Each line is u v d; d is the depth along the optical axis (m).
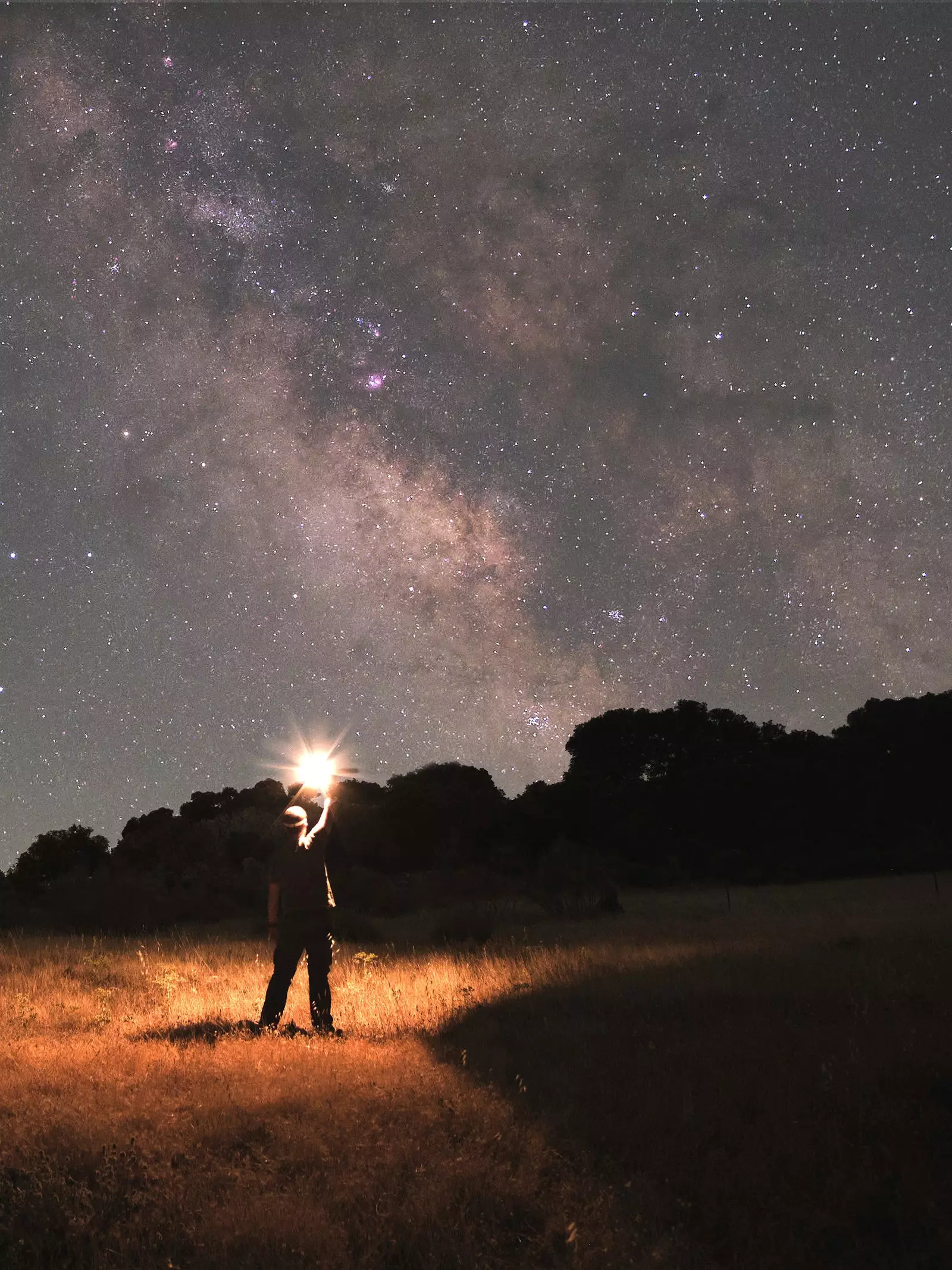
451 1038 6.82
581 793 46.88
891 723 47.00
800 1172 4.21
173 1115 4.58
